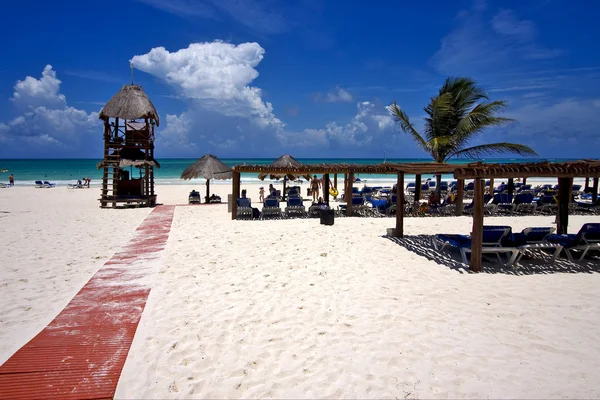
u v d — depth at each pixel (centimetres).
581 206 1581
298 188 2212
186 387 354
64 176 4991
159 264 759
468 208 1553
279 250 874
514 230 1165
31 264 759
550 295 585
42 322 488
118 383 357
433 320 493
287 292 598
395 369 380
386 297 576
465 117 1606
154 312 521
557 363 391
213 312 521
